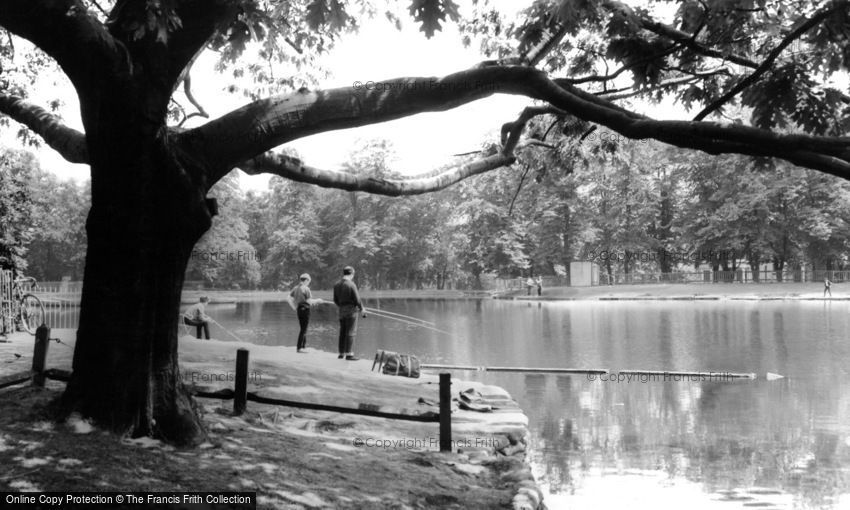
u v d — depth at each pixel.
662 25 6.60
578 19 6.74
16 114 8.34
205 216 6.64
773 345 27.06
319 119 6.65
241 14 6.30
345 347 16.61
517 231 79.81
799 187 64.56
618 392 17.94
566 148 11.67
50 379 8.99
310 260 96.25
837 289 60.84
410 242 94.00
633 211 78.06
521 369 21.55
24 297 17.20
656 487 10.27
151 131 6.07
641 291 67.69
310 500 5.85
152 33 5.88
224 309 56.88
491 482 7.66
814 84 5.66
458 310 54.62
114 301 6.48
